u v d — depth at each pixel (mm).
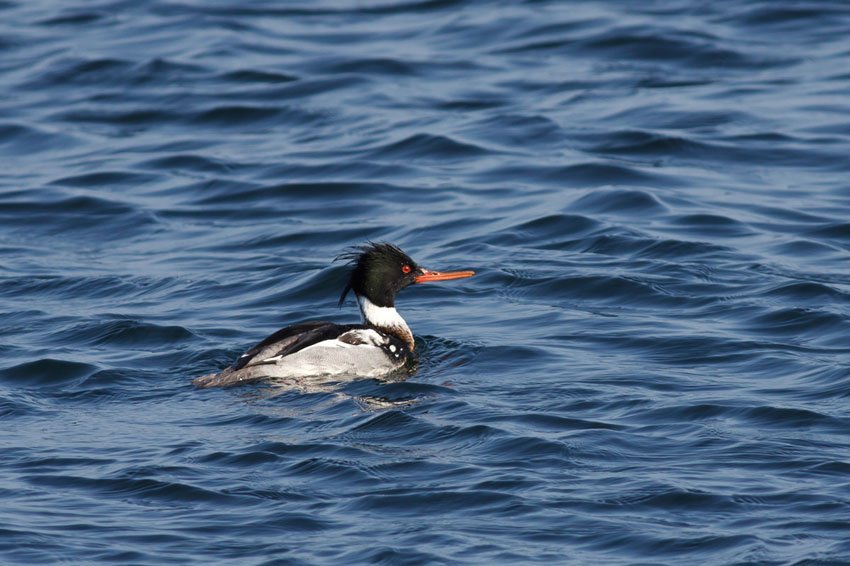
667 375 15398
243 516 11750
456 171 25438
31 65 33000
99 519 11734
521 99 29641
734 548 10859
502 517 11578
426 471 12625
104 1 38125
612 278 19156
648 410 14156
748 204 22938
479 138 27094
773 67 31266
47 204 24359
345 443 13414
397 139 27250
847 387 14656
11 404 14836
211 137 28344
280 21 36344
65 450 13344
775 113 27969
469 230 22219
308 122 28953
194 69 32312
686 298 18422
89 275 20531
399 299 19156
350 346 16141
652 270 19656
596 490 12062
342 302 18141
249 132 28672
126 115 29781
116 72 32281
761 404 14156
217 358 16625
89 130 28906
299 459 13008
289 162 26297
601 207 22984
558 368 15844
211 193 24828
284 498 12102
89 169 26297
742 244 20844
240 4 37906
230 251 21781
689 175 24656
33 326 18094
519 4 36812
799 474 12258
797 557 10648
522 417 14031
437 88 30703
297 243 22109
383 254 17250
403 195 24266
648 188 23828
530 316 18062
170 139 28219
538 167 25344
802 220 21953
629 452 12969
